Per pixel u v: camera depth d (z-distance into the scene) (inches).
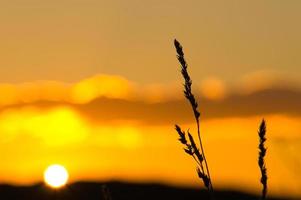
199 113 164.1
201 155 161.2
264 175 162.7
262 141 163.6
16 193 974.4
